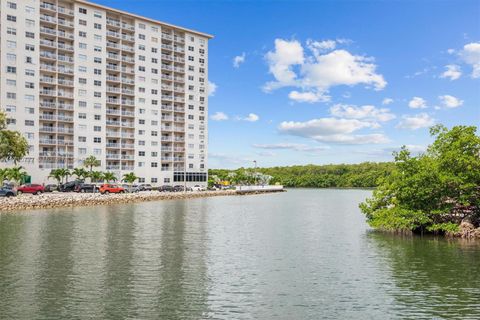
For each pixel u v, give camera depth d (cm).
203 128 13062
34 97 9881
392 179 3444
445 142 3419
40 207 5694
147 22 11906
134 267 2081
